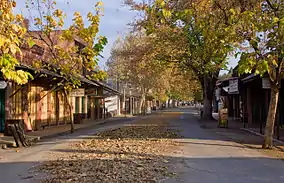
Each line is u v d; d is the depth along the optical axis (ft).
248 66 31.86
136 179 24.99
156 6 38.63
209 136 55.26
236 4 38.70
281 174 27.04
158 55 90.99
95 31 53.36
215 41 37.60
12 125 44.01
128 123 96.84
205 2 40.65
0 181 25.12
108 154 36.40
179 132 63.46
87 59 58.03
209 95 105.91
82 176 25.85
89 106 121.39
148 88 183.73
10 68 20.98
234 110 118.21
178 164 30.86
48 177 25.89
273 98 40.06
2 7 23.18
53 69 65.26
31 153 38.32
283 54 35.47
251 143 45.68
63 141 50.19
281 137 50.70
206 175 26.61
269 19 35.96
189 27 75.41
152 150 39.17
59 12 57.77
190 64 91.04
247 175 26.66
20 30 23.29
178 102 455.22
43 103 75.77
